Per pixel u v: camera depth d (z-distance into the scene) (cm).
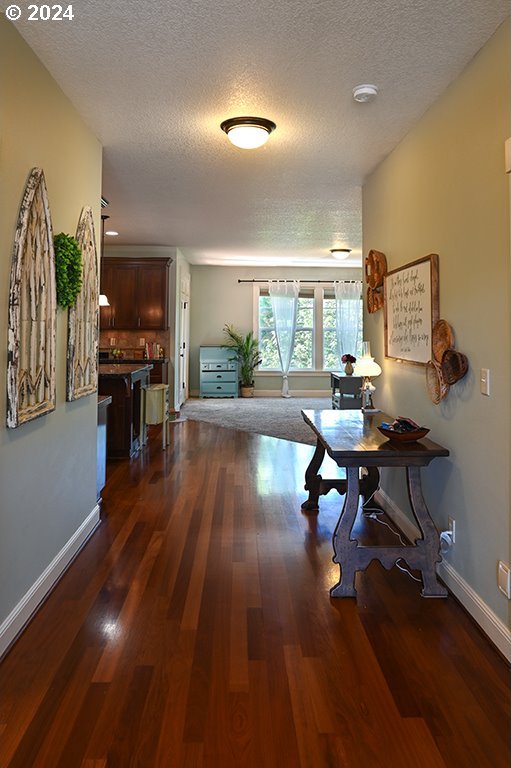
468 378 231
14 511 207
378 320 384
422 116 289
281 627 219
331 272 1039
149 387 561
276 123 304
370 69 242
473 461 226
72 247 261
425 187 285
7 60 198
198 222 591
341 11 200
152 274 778
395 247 340
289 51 228
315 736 157
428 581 247
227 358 1006
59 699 172
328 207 512
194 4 196
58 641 207
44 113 238
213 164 379
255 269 1027
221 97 272
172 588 254
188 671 188
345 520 248
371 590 254
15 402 199
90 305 312
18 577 212
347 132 316
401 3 195
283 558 291
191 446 590
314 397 1030
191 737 156
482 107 218
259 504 388
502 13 198
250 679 184
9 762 146
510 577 194
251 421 753
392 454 245
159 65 239
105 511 370
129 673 187
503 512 200
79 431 300
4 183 194
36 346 221
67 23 205
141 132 318
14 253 200
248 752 151
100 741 154
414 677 186
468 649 204
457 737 157
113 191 455
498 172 203
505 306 198
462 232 237
